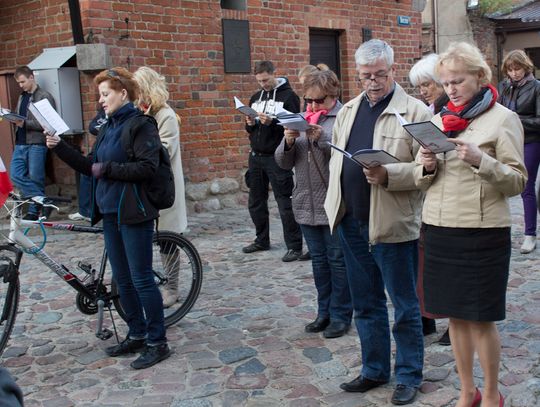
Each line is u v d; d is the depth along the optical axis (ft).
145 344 14.43
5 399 4.20
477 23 49.55
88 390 12.82
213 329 15.72
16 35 29.07
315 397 12.08
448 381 12.31
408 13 39.27
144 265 13.47
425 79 13.69
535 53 51.90
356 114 11.83
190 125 29.37
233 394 12.37
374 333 12.05
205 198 30.14
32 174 26.66
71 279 14.21
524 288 17.52
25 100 26.18
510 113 9.66
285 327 15.64
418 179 10.21
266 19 31.78
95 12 25.81
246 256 22.27
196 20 29.14
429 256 10.17
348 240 11.96
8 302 13.98
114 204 13.20
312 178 14.51
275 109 21.39
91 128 22.40
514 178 9.37
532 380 12.10
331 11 34.68
